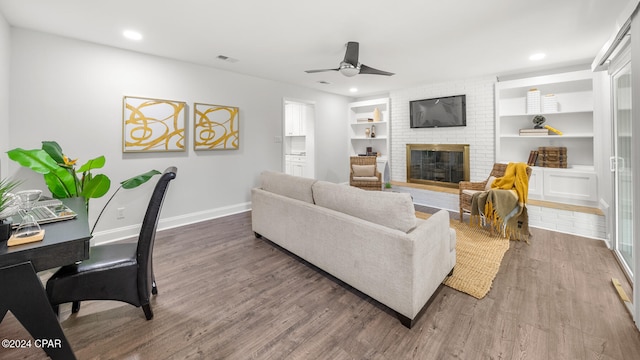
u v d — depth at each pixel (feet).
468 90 16.08
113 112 10.84
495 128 15.05
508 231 10.89
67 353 4.45
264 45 10.65
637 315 5.59
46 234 4.44
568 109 13.65
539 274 8.00
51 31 9.25
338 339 5.47
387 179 19.40
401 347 5.23
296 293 7.14
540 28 9.12
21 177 9.17
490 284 7.42
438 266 6.65
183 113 12.65
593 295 6.87
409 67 13.67
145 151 11.67
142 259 5.74
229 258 9.29
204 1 7.42
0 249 3.91
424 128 18.15
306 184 8.55
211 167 13.98
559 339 5.36
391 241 5.87
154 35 9.65
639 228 5.55
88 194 8.79
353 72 10.52
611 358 4.87
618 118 9.39
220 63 12.98
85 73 10.18
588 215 11.21
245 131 15.23
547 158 13.55
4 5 7.54
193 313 6.31
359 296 7.00
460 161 16.75
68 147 9.96
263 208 10.29
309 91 18.90
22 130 9.09
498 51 11.32
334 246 7.30
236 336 5.57
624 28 6.55
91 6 7.63
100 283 5.48
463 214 14.56
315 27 9.05
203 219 13.78
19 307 4.02
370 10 7.93
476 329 5.69
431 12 8.04
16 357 5.09
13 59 8.84
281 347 5.26
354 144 22.95
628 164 8.54
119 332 5.67
